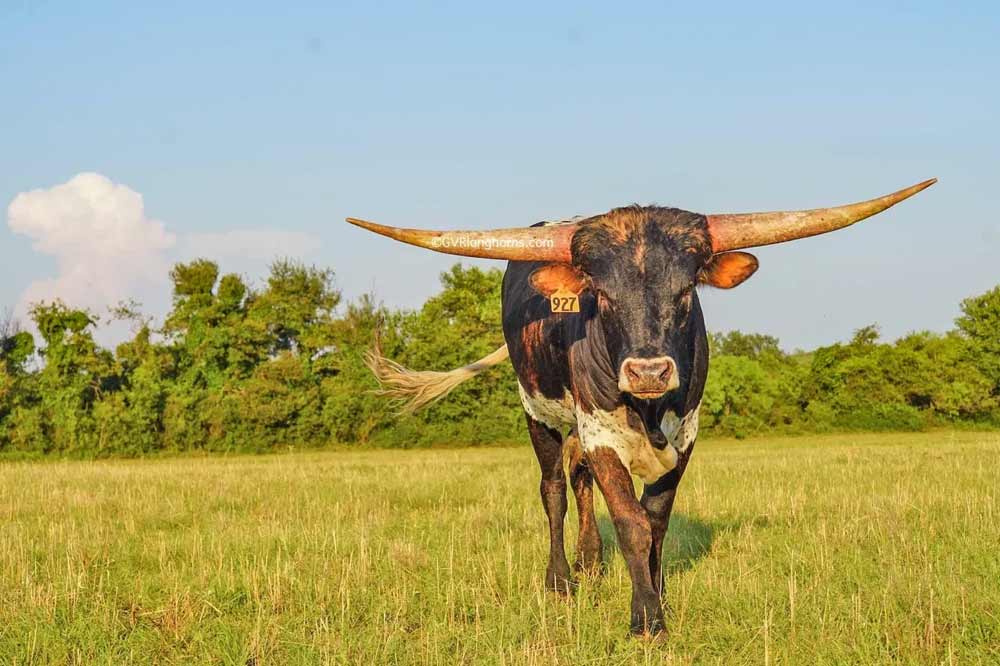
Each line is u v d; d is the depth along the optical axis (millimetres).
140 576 6852
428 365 41375
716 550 7613
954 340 46531
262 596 6328
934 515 8953
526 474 16781
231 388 42125
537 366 6699
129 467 23781
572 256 5379
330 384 42625
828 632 4953
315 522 9797
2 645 5152
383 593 6301
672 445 5543
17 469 22922
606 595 6391
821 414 44844
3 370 40281
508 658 4746
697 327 5594
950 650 4379
